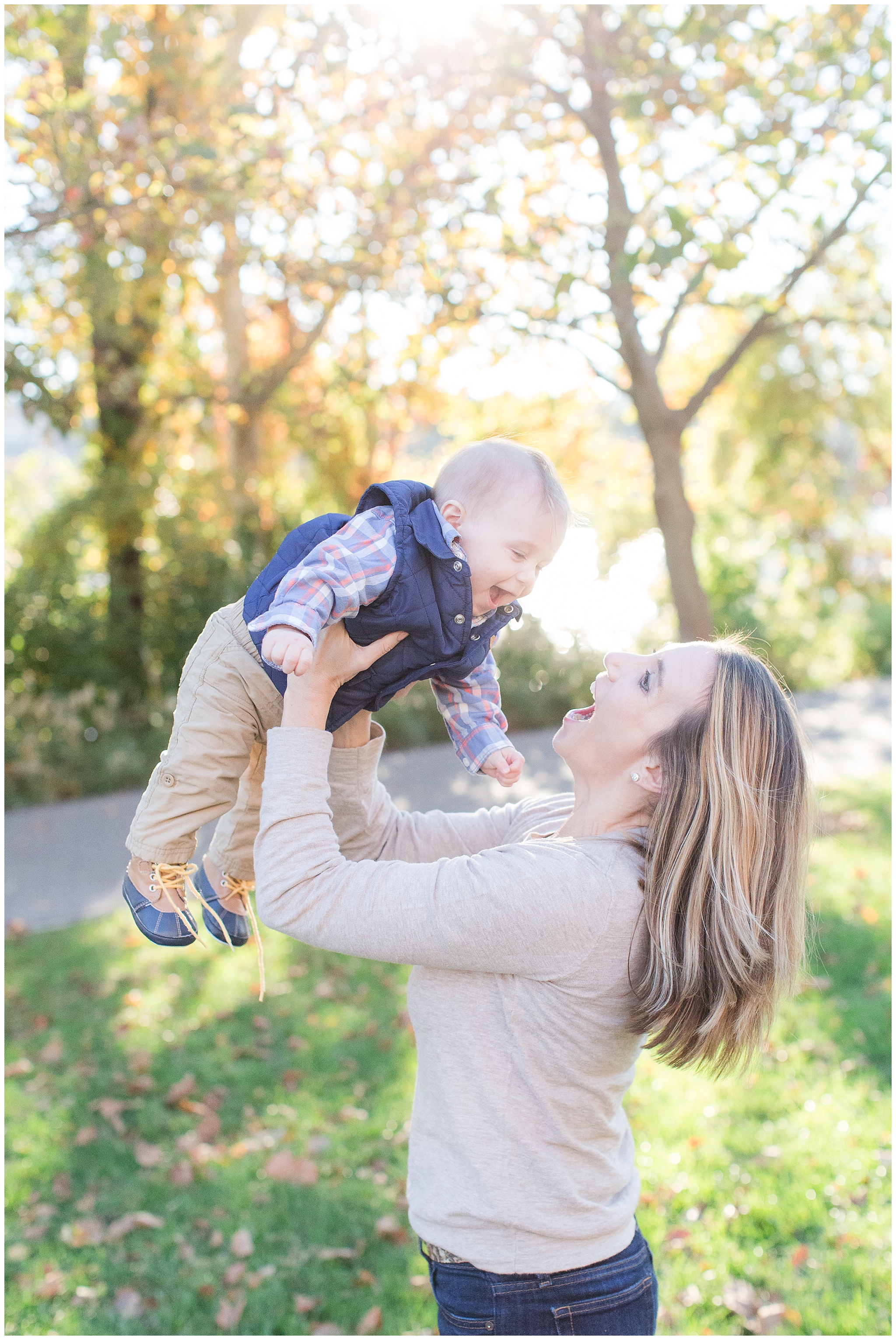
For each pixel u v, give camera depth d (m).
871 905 5.96
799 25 6.88
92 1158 3.86
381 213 6.89
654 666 1.63
